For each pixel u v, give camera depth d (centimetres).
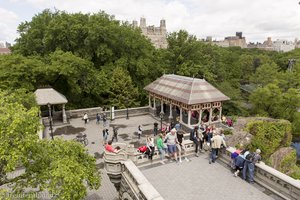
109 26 4006
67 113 3047
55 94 2706
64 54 3300
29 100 2423
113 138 2273
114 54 4256
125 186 1256
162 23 13312
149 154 1414
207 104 2547
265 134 3072
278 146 3123
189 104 2358
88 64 3503
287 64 7538
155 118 3073
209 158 1479
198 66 4459
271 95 4256
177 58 4647
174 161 1430
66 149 1151
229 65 6150
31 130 946
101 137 2434
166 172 1298
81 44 3953
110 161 1317
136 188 1105
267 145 2973
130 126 2778
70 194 954
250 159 1183
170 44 4859
